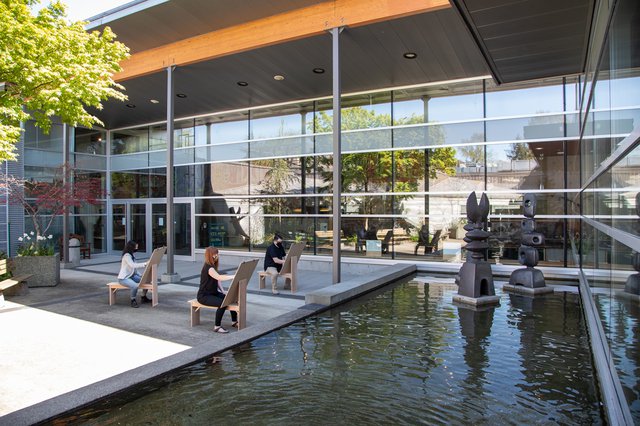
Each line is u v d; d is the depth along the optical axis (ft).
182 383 15.99
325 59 37.55
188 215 59.21
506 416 13.43
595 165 22.41
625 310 11.22
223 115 57.47
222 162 56.95
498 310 26.76
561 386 15.64
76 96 28.14
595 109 22.58
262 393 15.10
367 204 47.26
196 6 33.06
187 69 40.01
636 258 9.65
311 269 47.88
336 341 20.88
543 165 40.01
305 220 50.70
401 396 14.80
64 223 48.96
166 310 27.37
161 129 63.57
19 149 54.44
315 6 32.09
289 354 19.07
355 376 16.57
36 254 37.76
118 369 17.10
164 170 62.59
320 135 50.29
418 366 17.56
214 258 23.32
